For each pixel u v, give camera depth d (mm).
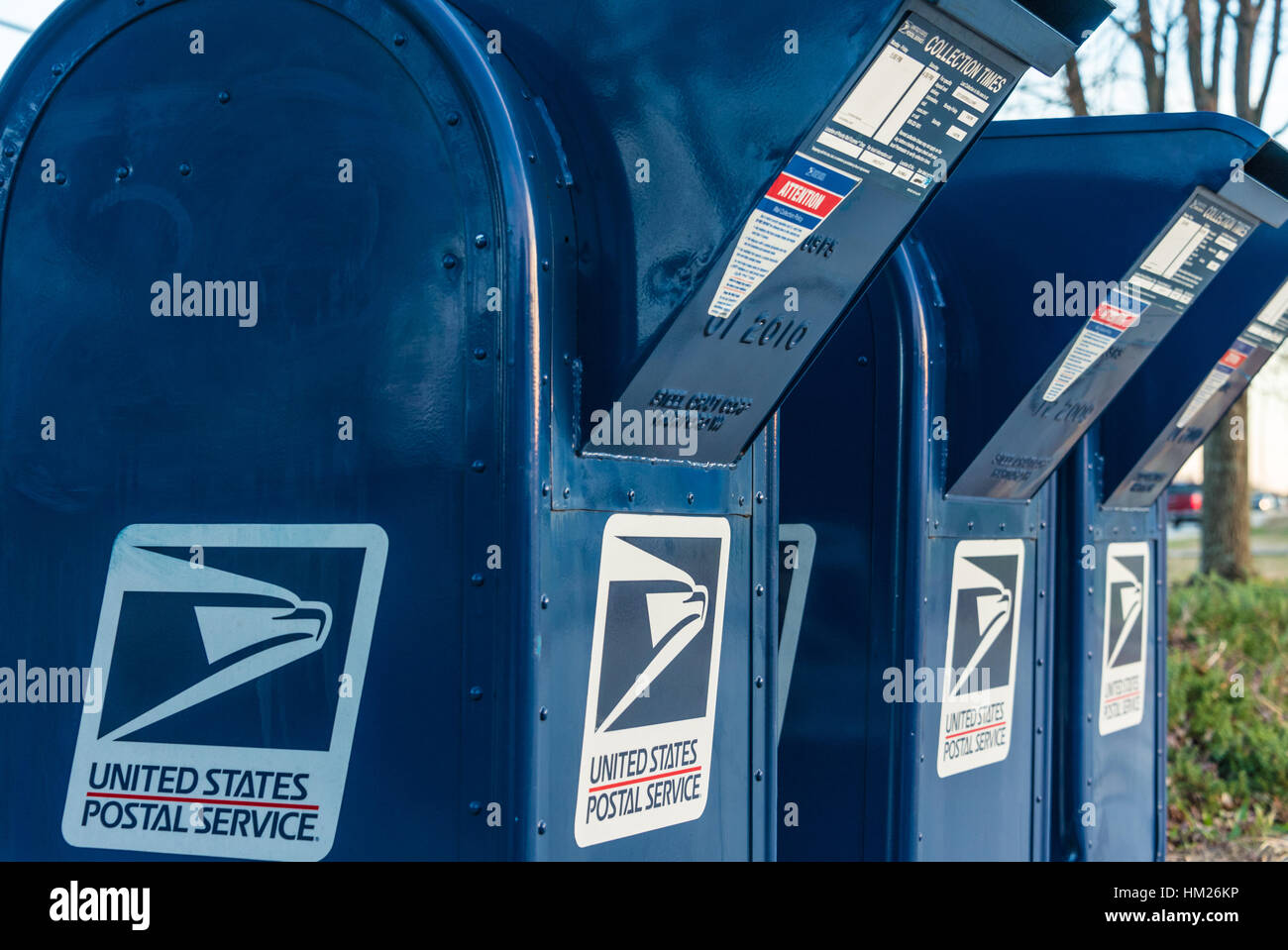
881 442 3773
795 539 3877
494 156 2342
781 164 2420
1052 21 2768
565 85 2609
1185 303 4172
